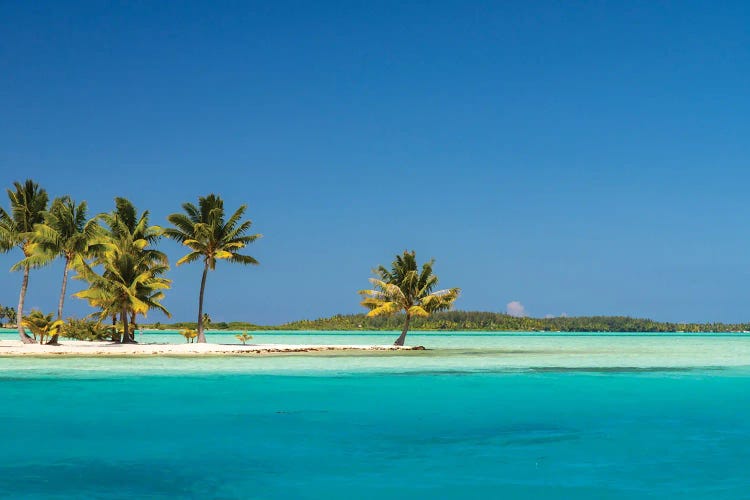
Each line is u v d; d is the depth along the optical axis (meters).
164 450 17.92
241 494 14.12
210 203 64.12
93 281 58.06
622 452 17.98
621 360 55.19
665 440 19.53
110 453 17.56
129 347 54.69
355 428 21.03
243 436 19.73
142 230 63.50
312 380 34.03
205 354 52.72
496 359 54.44
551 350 77.75
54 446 18.30
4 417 22.55
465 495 14.15
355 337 158.62
